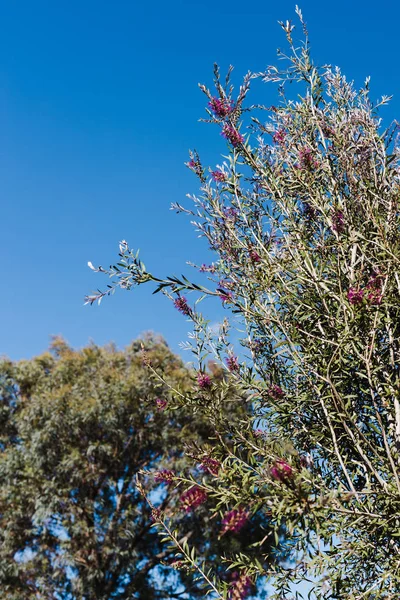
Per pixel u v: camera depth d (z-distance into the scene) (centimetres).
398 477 212
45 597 1068
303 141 294
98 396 1125
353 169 282
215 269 289
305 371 253
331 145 295
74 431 1107
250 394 266
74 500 1119
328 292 248
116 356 1283
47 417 1134
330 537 214
